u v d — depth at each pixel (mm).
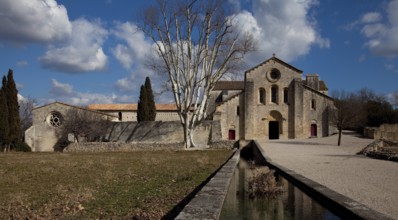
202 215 6488
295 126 52438
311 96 52844
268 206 9656
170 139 46500
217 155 30531
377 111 59844
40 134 51969
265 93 53938
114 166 20422
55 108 52125
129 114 71250
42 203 9742
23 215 8422
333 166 18734
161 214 8273
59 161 24391
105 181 13953
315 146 37531
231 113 53531
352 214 7418
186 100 39969
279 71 53812
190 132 41031
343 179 13539
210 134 45719
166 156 29391
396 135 45344
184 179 14383
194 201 7785
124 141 47062
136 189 11906
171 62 39906
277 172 17266
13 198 10344
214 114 53188
